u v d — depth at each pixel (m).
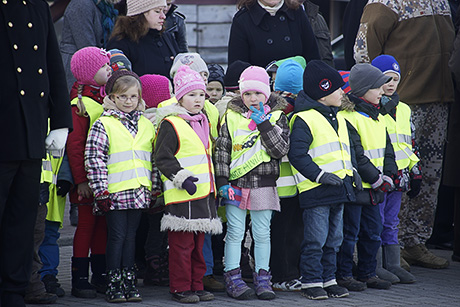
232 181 9.33
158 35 10.88
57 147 7.90
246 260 10.33
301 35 11.61
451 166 11.73
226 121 9.43
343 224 9.75
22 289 7.65
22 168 7.56
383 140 10.09
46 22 7.84
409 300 9.07
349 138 9.78
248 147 9.24
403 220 11.27
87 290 9.10
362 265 9.94
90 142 8.82
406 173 10.45
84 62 9.22
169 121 9.00
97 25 12.00
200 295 9.02
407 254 11.41
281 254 9.80
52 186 9.04
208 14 18.77
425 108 11.45
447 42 11.56
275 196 9.28
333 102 9.48
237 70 10.39
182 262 8.87
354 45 12.05
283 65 10.16
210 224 8.90
